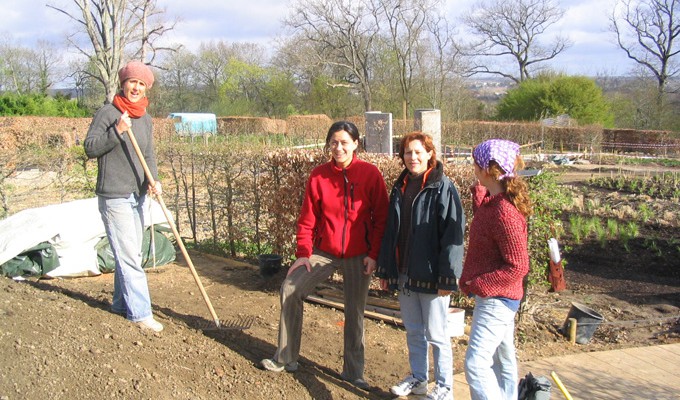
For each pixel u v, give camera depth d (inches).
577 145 1211.2
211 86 2427.4
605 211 452.1
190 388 151.6
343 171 167.9
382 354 205.8
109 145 176.2
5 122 1059.9
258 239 317.1
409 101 1879.9
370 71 2000.5
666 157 1033.5
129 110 182.2
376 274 170.2
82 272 275.0
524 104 1638.8
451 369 165.3
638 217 432.8
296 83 2314.2
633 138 1273.4
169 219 192.1
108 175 181.3
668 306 274.1
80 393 134.1
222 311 235.6
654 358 207.6
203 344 182.2
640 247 359.3
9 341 148.0
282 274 282.4
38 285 247.6
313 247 175.0
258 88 2373.3
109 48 1413.6
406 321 168.4
